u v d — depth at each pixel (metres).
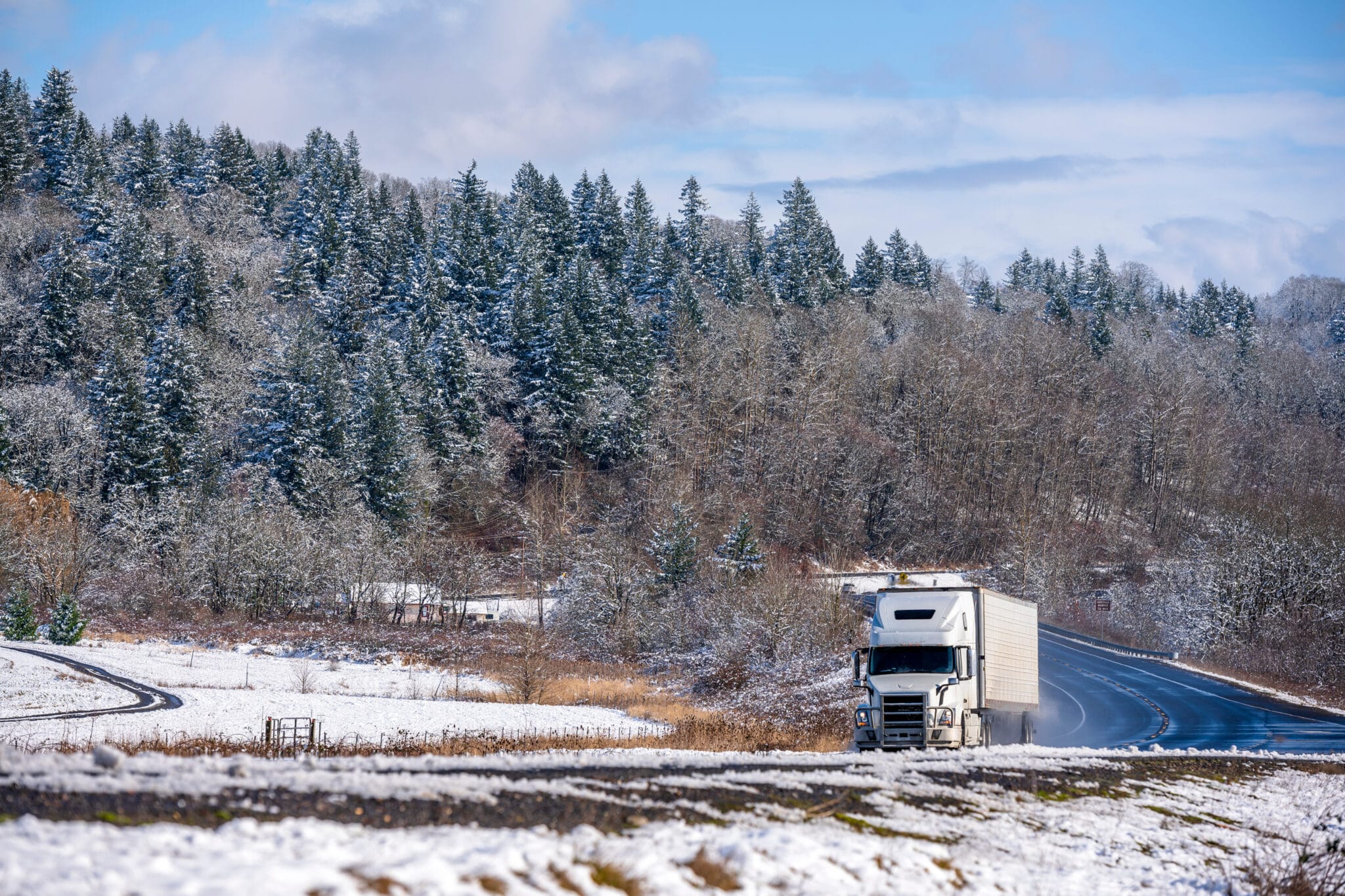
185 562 67.75
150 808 6.98
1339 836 12.57
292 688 41.75
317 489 78.81
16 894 4.65
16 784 7.32
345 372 95.44
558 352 97.38
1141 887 9.21
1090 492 105.00
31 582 65.62
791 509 90.12
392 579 72.62
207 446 81.44
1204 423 110.06
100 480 78.00
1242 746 26.80
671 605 60.31
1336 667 51.31
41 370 91.69
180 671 44.09
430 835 6.89
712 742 25.52
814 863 7.67
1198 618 62.31
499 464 91.81
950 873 8.46
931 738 19.91
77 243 109.19
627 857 6.80
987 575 87.69
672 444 94.94
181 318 97.88
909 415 107.75
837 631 48.44
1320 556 62.81
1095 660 53.56
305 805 7.50
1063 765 14.73
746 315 107.38
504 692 42.59
